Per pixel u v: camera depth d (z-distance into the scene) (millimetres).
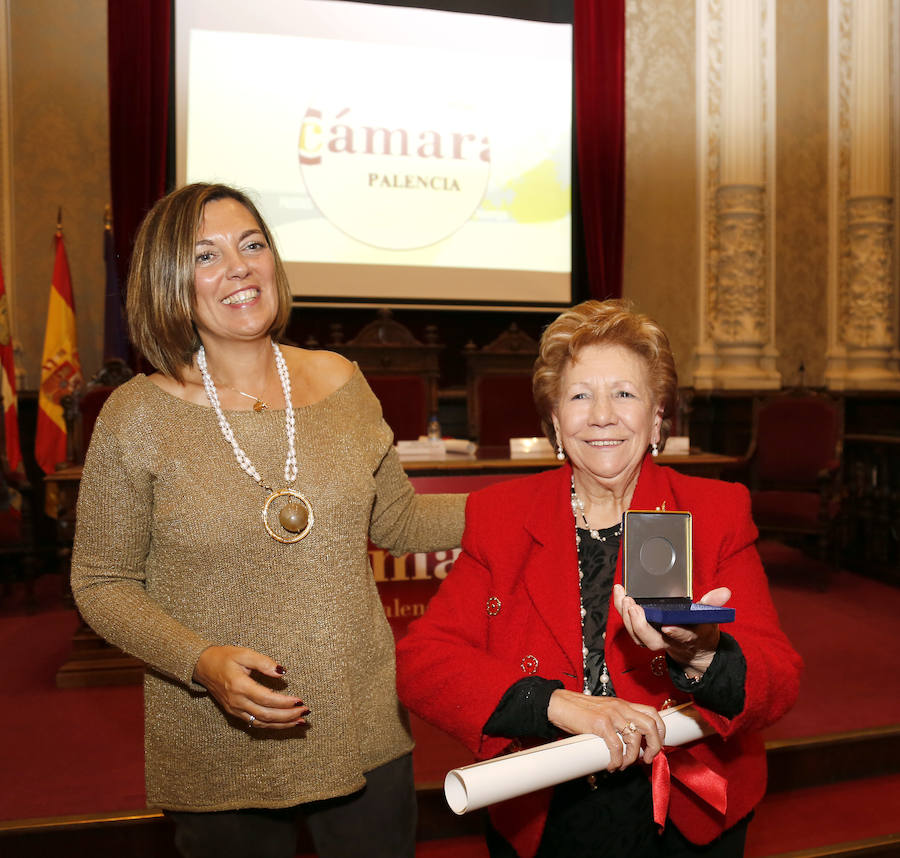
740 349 7195
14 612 5051
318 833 1408
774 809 2830
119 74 6117
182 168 6336
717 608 1026
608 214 7012
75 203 6254
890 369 7391
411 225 6770
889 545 5664
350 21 6578
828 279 7473
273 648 1327
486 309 6945
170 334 1352
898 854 2488
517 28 6902
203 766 1332
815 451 5875
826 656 4047
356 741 1368
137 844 2494
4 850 2432
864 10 7242
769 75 7219
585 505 1453
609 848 1314
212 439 1356
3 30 6043
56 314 5918
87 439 4852
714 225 7320
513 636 1378
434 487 4004
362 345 5906
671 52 7242
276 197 6504
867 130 7281
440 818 2686
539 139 7000
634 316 1403
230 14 6363
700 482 1438
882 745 3068
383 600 3947
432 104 6770
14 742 3145
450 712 1253
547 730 1198
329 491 1367
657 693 1311
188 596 1324
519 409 5875
